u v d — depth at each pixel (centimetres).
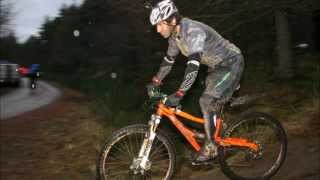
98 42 1562
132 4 900
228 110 816
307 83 940
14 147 1002
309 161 565
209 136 485
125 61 1247
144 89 1163
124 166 495
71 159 866
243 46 1017
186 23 456
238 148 510
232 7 849
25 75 3591
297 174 531
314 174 525
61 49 5206
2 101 2206
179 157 675
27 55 7881
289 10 881
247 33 988
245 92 940
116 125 1041
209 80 486
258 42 1034
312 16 997
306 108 814
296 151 612
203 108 485
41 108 1839
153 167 498
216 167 600
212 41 468
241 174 518
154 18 451
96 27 1455
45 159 879
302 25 1280
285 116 803
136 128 462
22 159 884
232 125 503
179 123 486
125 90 1208
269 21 1013
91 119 1309
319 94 866
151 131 464
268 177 518
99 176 455
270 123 517
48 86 3875
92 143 974
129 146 491
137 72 1207
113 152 492
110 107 1184
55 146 1000
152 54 1120
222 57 474
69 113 1605
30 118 1491
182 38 457
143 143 465
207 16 855
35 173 779
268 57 1080
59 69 5338
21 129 1255
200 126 521
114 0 936
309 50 1318
